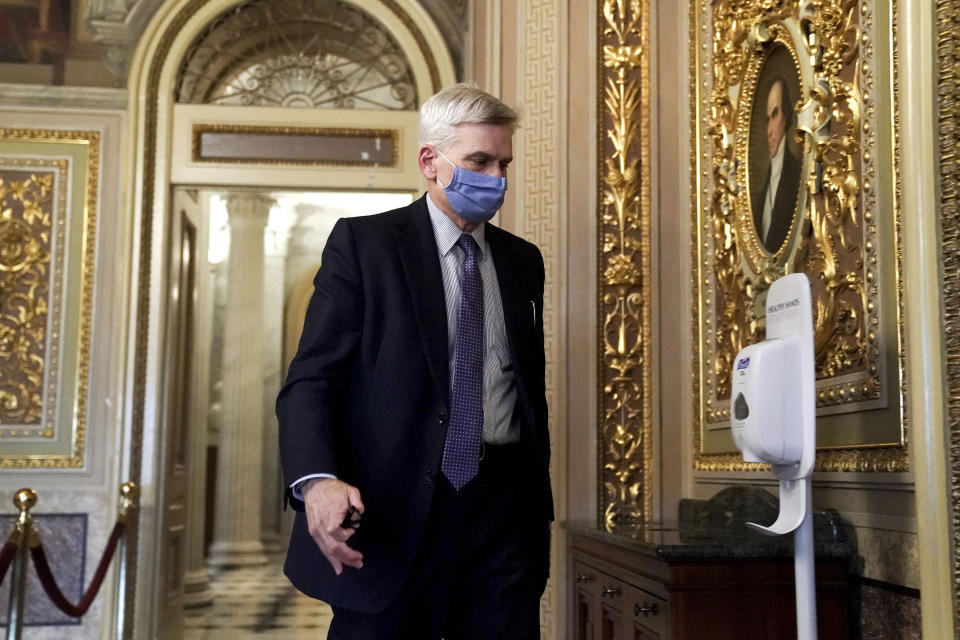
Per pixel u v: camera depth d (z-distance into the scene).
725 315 4.13
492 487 2.43
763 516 3.51
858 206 3.00
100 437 6.81
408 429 2.35
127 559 6.31
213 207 11.02
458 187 2.44
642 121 4.82
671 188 4.73
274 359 11.42
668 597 2.84
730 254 4.08
